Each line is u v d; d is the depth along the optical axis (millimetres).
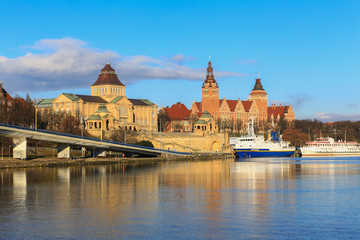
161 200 105625
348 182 140750
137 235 76375
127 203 101875
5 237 75562
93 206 98312
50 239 74562
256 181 143875
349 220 85812
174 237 75375
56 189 124188
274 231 78500
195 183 138375
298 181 143750
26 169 187000
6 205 99500
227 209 95438
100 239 74438
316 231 78562
